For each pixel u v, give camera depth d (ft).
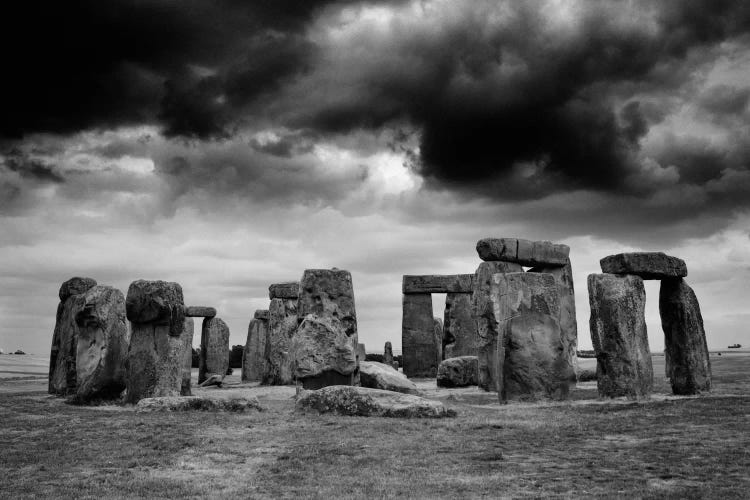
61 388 71.77
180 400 52.85
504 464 32.45
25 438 41.01
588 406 53.06
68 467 32.96
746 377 80.33
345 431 41.83
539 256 83.46
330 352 64.69
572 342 86.17
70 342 71.51
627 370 57.21
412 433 41.04
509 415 48.85
